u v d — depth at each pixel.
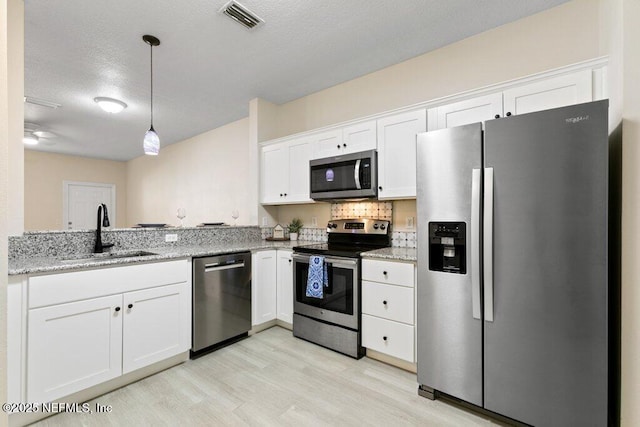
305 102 3.54
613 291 1.46
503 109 1.95
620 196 1.38
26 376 1.55
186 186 5.36
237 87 3.31
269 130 3.70
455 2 2.02
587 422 1.36
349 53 2.63
